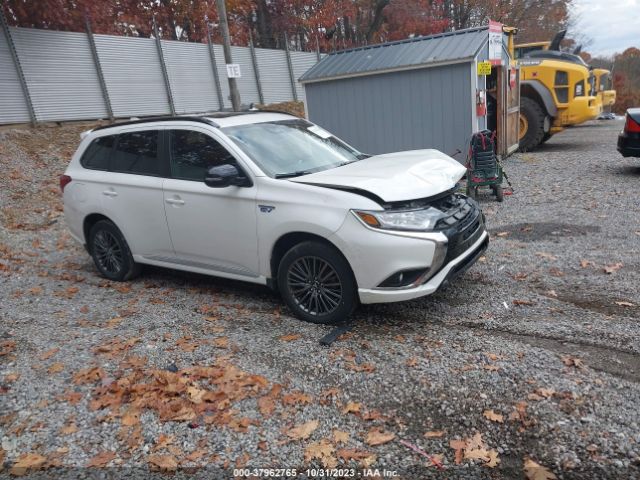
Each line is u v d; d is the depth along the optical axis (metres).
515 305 4.54
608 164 10.86
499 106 11.66
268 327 4.46
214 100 17.89
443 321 4.34
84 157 6.04
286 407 3.31
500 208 8.05
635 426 2.90
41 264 6.84
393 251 3.96
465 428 3.03
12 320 4.91
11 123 12.62
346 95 11.27
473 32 10.47
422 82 10.35
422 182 4.33
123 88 15.09
